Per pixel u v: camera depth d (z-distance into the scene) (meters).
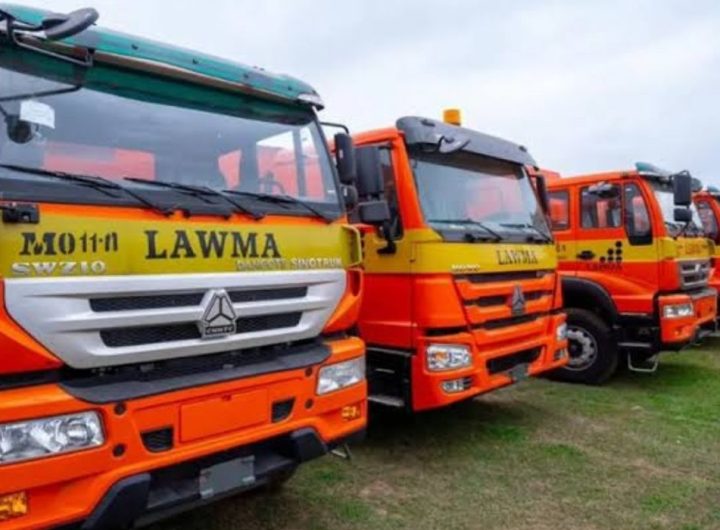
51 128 2.78
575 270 7.67
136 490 2.71
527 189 6.17
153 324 2.81
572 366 7.57
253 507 4.12
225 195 3.23
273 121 3.70
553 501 4.27
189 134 3.30
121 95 3.08
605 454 5.14
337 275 3.68
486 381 5.09
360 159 4.23
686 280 7.36
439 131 5.20
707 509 4.15
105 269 2.67
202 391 2.97
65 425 2.56
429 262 4.89
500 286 5.29
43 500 2.53
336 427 3.63
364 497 4.31
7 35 2.68
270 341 3.31
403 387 5.00
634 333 7.25
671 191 7.67
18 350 2.43
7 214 2.43
